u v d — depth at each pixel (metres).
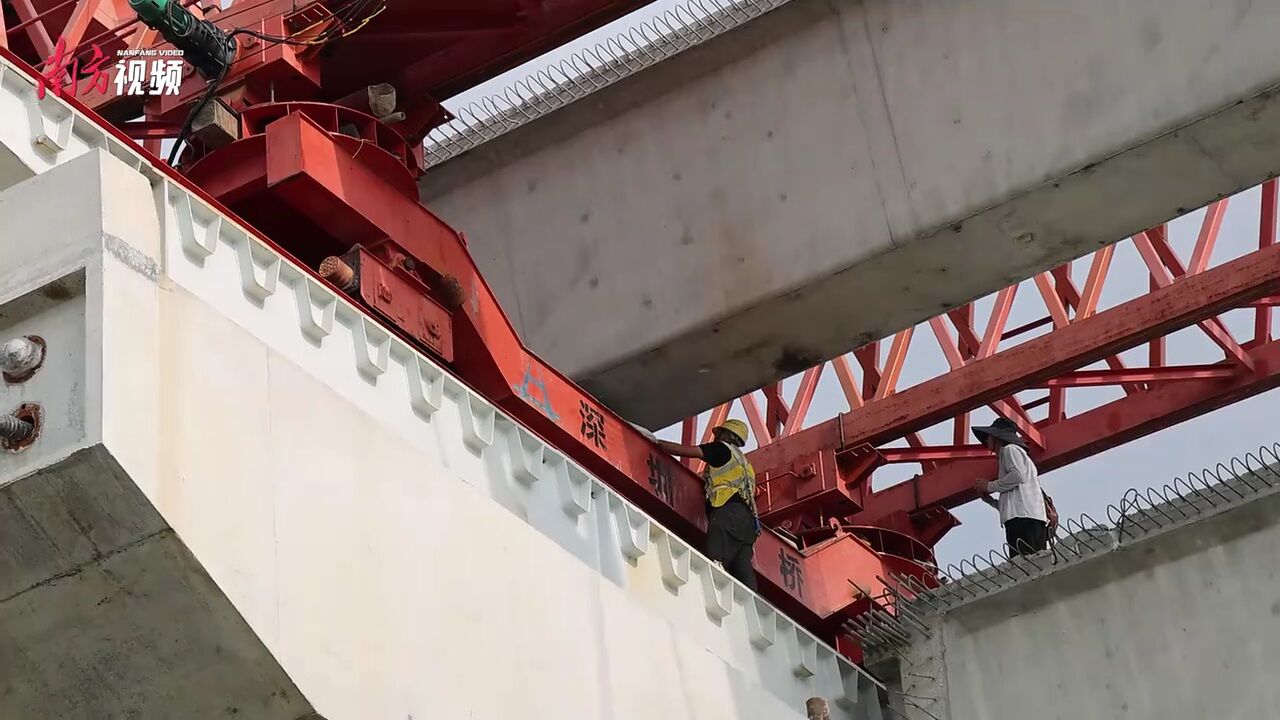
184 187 18.28
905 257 26.12
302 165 23.12
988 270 26.39
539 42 27.28
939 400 32.81
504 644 19.33
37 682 17.38
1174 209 25.58
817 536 29.97
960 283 26.61
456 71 27.22
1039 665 24.34
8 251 16.81
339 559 17.89
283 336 18.89
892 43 26.81
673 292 27.59
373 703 17.67
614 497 22.08
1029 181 25.30
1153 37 25.05
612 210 28.47
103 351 16.25
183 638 16.95
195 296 17.45
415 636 18.36
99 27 26.48
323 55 26.62
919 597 25.23
